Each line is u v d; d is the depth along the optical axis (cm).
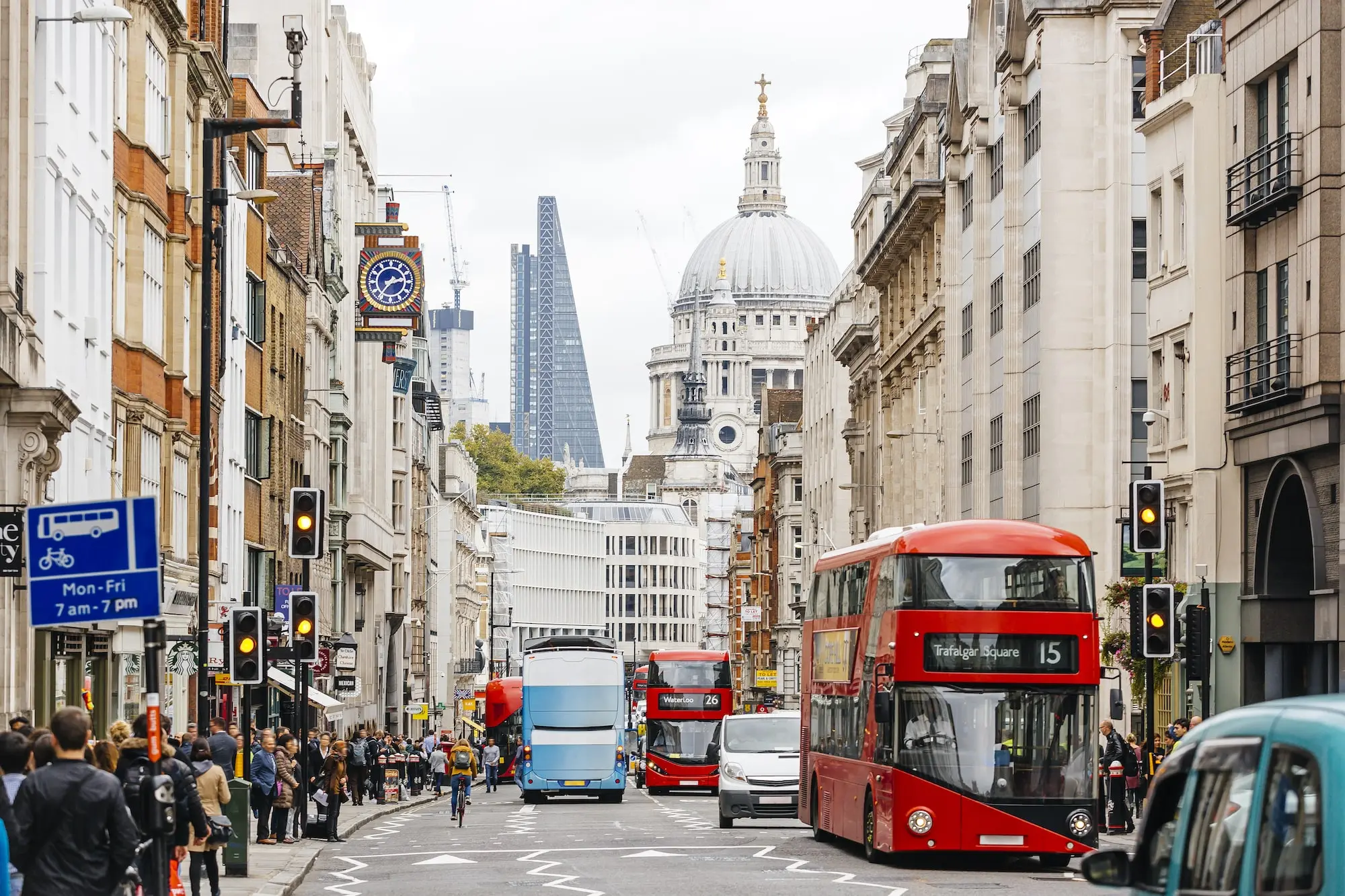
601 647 7000
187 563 5050
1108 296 6362
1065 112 6562
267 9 8881
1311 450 4388
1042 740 3186
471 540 19812
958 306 8550
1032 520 6912
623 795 7875
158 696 1752
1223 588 4862
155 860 1956
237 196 4091
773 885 2961
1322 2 4266
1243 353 4662
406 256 9219
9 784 1608
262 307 6681
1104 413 6384
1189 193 5281
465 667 17825
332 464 8925
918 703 3197
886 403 11050
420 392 13688
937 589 3209
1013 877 3091
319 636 6681
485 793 8525
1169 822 1095
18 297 3147
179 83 4862
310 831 4366
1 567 2730
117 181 4225
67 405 3209
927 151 9662
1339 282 4253
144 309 4462
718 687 7825
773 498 18012
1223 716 1071
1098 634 3228
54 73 3512
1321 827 923
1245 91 4719
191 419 5147
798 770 4706
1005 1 7912
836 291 14925
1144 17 6359
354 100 10225
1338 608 4222
